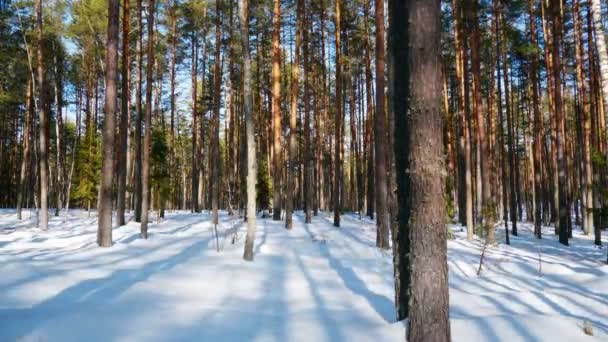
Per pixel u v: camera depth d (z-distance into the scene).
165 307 5.57
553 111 20.98
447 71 24.17
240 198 24.45
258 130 29.06
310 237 15.28
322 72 27.30
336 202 19.27
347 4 23.14
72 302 5.53
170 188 24.73
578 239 19.80
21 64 24.02
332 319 5.35
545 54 20.70
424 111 4.39
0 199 45.34
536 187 20.00
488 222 15.24
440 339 4.20
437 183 4.35
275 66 20.84
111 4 11.88
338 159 19.52
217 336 4.54
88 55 27.77
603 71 10.04
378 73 13.64
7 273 7.03
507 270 10.41
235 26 23.66
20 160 44.22
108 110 11.73
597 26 10.09
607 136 10.50
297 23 20.50
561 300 6.69
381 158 13.47
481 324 4.85
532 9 20.30
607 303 6.50
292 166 18.22
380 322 5.21
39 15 17.39
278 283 7.76
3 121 40.03
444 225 4.38
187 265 8.88
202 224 19.31
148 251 10.78
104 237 11.41
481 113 16.64
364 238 15.57
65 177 42.84
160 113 35.31
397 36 5.48
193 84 29.30
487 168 16.39
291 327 4.95
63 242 12.93
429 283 4.27
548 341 4.34
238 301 6.23
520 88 27.09
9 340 4.05
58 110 28.56
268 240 14.06
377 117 13.62
